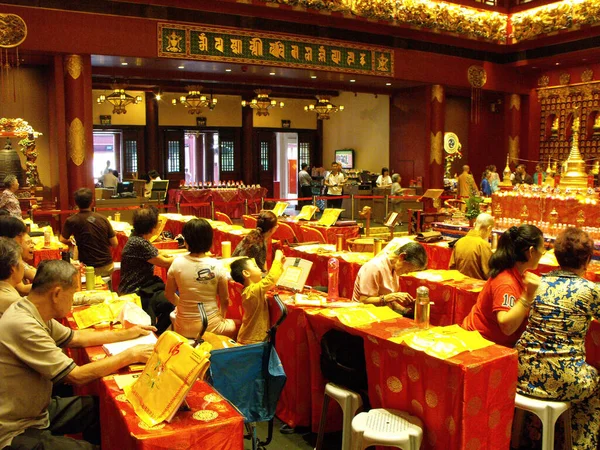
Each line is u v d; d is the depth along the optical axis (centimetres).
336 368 348
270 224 565
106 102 1831
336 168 1697
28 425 268
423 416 298
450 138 1694
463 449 278
